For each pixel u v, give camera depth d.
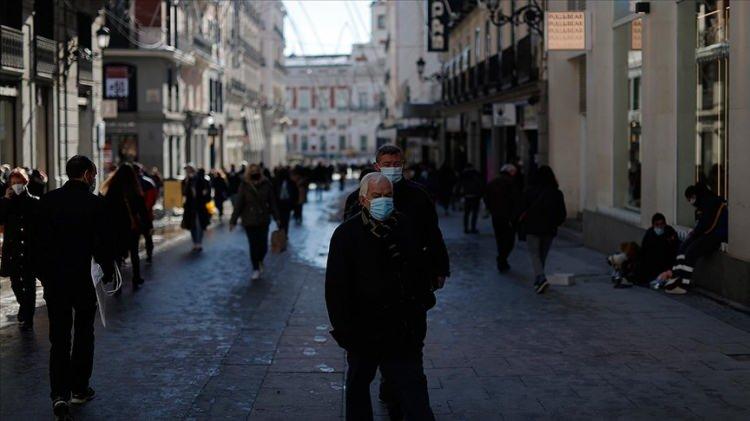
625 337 9.29
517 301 11.63
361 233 5.36
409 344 5.35
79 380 7.18
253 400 7.27
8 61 21.09
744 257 10.87
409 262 5.38
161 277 14.68
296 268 15.91
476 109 35.72
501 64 28.53
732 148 11.09
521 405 6.93
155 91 42.53
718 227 11.63
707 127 12.68
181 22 45.38
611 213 16.91
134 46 41.47
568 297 11.88
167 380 7.94
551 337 9.37
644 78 14.73
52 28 23.86
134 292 13.06
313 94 95.06
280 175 22.84
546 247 12.44
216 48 54.88
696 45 13.05
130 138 42.69
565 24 17.92
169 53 42.06
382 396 6.66
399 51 57.62
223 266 16.19
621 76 16.77
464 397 7.16
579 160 21.84
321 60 94.56
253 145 72.00
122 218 13.02
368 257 5.32
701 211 11.76
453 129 41.44
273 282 14.09
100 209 7.12
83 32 26.95
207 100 53.69
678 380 7.57
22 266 10.09
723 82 12.12
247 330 10.13
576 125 21.83
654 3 14.18
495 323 10.17
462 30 39.28
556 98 21.88
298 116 95.50
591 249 17.75
